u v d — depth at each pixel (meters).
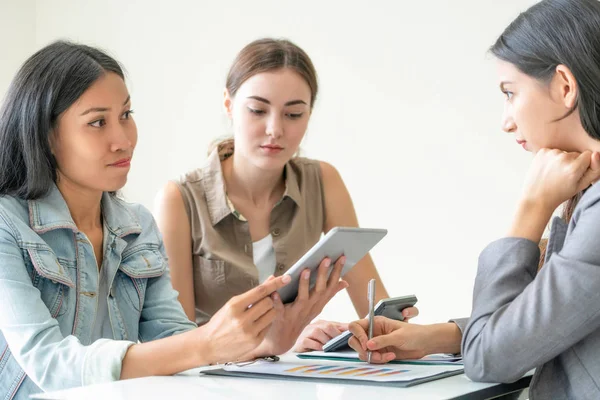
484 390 1.14
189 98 4.02
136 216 1.71
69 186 1.55
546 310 1.11
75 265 1.54
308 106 2.08
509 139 3.20
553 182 1.23
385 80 3.49
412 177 3.43
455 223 3.33
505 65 1.27
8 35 4.32
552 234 1.24
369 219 3.54
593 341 1.12
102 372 1.27
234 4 3.88
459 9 3.30
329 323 1.74
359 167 3.56
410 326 1.44
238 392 1.09
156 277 1.69
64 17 4.38
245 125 2.03
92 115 1.47
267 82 2.00
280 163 2.06
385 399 1.03
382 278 3.51
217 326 1.25
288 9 3.73
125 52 4.21
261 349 1.49
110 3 4.25
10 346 1.36
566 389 1.15
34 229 1.47
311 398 1.03
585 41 1.18
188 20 4.02
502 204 3.22
